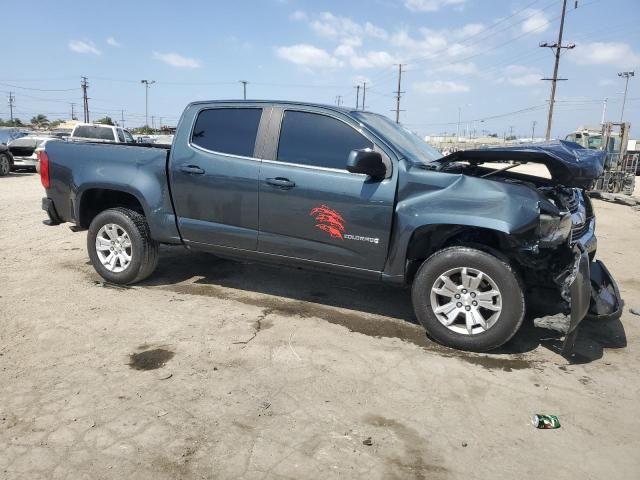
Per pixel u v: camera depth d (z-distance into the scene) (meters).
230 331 4.51
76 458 2.79
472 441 3.05
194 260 6.83
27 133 29.41
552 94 41.47
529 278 4.33
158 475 2.67
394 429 3.14
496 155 4.50
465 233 4.50
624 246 9.08
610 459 2.93
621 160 19.17
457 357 4.16
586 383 3.79
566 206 4.60
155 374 3.72
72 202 5.71
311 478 2.68
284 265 5.04
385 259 4.52
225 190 5.01
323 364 3.95
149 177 5.37
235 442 2.96
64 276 5.96
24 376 3.64
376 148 4.51
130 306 5.04
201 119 5.23
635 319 5.19
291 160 4.79
